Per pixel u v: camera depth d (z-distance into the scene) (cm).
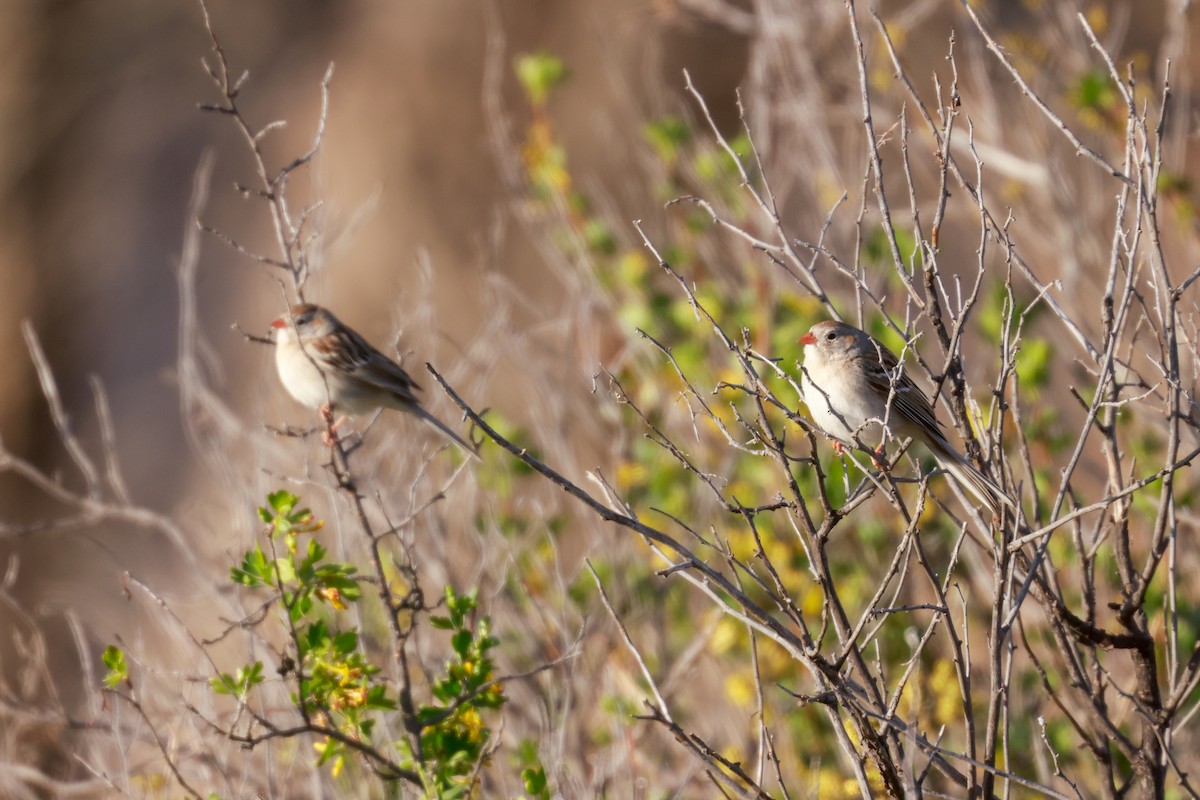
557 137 2427
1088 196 1485
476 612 1108
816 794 1034
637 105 1780
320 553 885
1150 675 822
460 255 2512
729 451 1270
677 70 2380
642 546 1268
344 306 2452
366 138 2706
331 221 1450
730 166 1372
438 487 1315
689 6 2022
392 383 1160
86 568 1648
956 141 1406
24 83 2830
